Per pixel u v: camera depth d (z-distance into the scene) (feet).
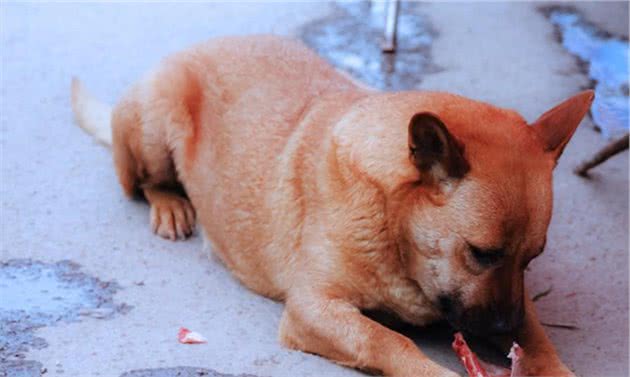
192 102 20.94
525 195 15.81
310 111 18.95
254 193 19.07
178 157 21.13
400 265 17.01
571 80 29.25
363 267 17.20
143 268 20.15
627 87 28.96
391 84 28.30
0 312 18.43
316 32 31.22
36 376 16.63
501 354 17.95
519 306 16.24
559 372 16.96
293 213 18.19
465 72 29.32
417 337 18.48
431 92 17.66
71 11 31.83
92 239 20.99
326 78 20.30
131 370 16.96
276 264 18.66
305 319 17.53
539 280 20.80
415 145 15.96
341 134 17.52
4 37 29.76
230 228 19.62
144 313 18.70
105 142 24.40
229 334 18.19
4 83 27.14
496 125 16.49
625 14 33.55
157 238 21.21
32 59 28.58
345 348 17.07
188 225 21.43
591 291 20.52
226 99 20.43
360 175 16.96
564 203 23.56
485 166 15.83
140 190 22.47
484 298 16.03
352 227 17.08
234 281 19.92
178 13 32.09
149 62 28.81
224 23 31.48
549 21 32.99
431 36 31.50
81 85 25.44
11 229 21.12
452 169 15.80
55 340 17.70
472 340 18.37
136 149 21.59
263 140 19.31
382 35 31.24
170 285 19.63
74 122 25.49
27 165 23.52
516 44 31.27
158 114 21.06
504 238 15.72
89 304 18.86
